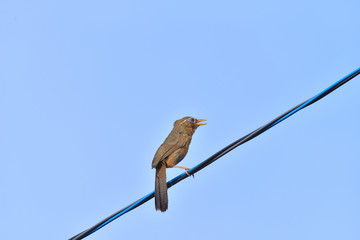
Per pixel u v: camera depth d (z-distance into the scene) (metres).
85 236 11.37
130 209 12.08
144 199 12.50
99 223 11.38
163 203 12.34
